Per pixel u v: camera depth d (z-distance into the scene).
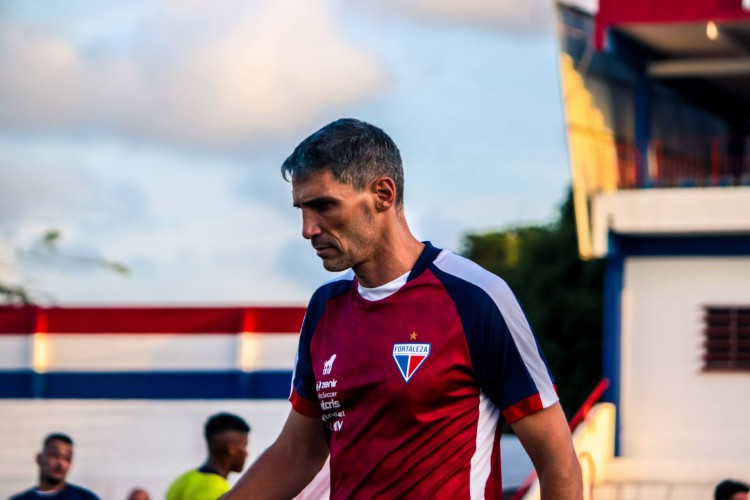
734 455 22.56
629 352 23.16
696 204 22.53
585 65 22.66
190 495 9.03
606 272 23.34
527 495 13.16
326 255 4.42
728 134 30.73
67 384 16.48
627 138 24.58
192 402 16.09
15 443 15.95
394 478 4.35
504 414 4.40
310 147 4.38
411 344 4.36
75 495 10.40
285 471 4.88
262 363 16.38
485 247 51.94
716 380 22.78
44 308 16.59
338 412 4.52
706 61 25.03
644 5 22.84
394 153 4.48
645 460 21.72
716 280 22.92
